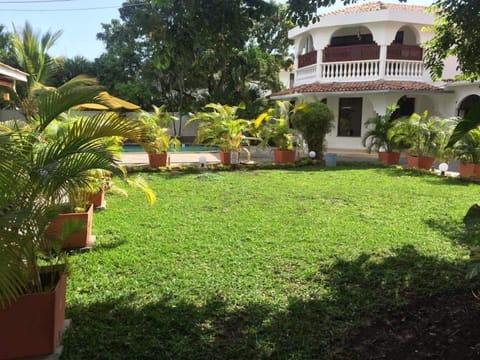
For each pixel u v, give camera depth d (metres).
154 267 4.83
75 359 3.05
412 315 3.80
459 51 6.46
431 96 19.56
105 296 4.07
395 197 9.12
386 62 19.86
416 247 5.65
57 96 3.27
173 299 4.03
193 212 7.57
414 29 20.08
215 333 3.45
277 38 25.20
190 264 4.95
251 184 10.80
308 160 15.60
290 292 4.24
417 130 13.98
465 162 12.02
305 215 7.40
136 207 7.91
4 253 2.63
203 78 25.08
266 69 25.34
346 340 3.37
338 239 5.96
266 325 3.58
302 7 4.57
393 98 18.94
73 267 4.71
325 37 20.91
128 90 25.83
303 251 5.44
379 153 15.98
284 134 15.28
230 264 4.95
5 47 24.80
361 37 22.19
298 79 23.72
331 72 21.06
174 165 14.23
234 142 14.78
